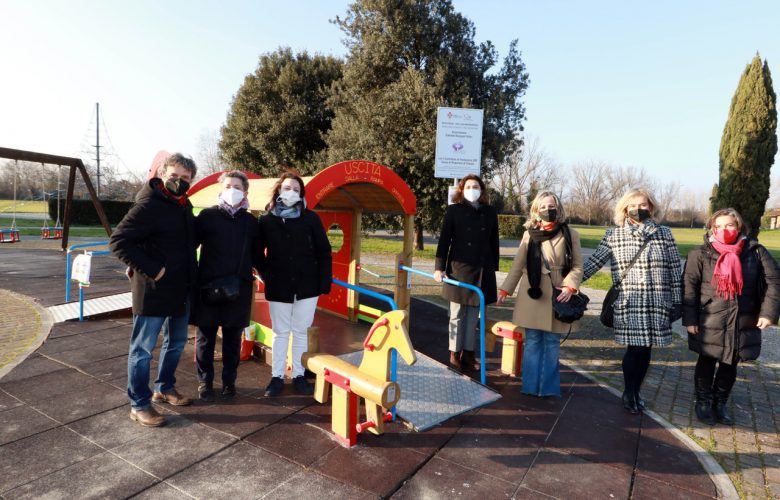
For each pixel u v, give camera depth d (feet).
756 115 51.31
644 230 12.39
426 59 51.08
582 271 13.05
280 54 68.08
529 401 13.43
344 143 53.01
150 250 10.52
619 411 12.99
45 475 8.79
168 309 10.72
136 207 10.26
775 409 13.89
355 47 53.21
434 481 9.16
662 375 16.39
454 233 15.21
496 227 15.40
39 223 96.12
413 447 10.47
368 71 52.03
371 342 10.73
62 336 17.97
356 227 19.49
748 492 9.48
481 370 14.25
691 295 12.54
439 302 28.22
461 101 47.19
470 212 15.07
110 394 12.59
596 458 10.40
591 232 139.44
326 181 14.49
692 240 106.32
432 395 13.05
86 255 19.94
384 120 48.65
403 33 50.19
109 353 16.02
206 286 11.59
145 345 10.81
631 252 12.47
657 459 10.50
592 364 17.26
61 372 14.15
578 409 13.01
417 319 23.53
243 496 8.38
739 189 52.47
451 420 11.96
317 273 13.03
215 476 8.96
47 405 11.81
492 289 15.46
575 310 12.51
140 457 9.54
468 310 15.78
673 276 12.49
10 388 12.85
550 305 13.21
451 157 23.58
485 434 11.27
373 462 9.73
